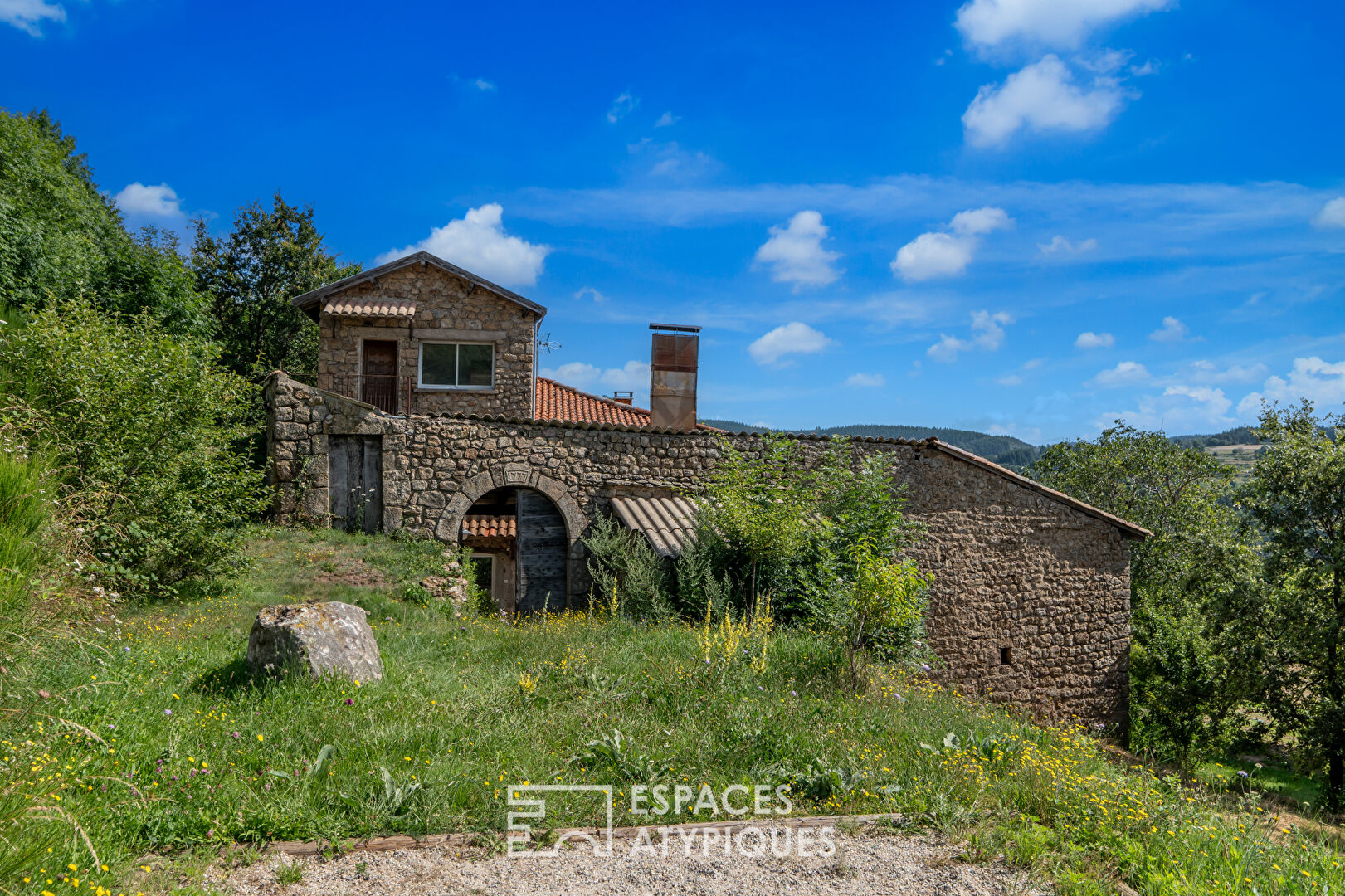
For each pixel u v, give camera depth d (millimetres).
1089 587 14023
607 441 12703
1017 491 13594
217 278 22766
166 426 8961
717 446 13156
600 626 8930
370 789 4059
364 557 10906
